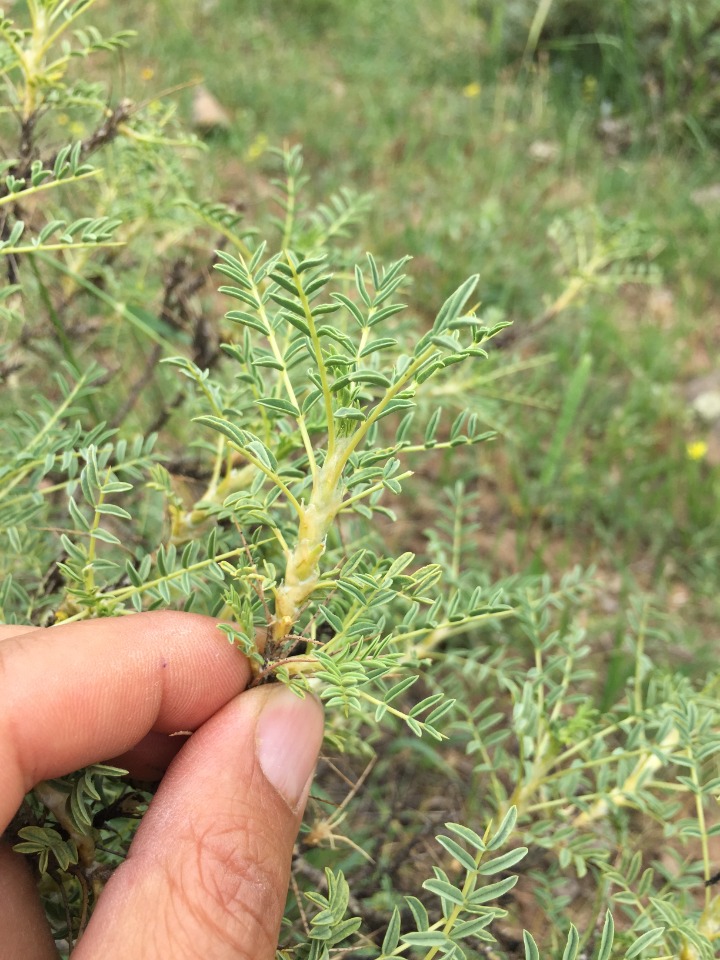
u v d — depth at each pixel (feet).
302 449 0.52
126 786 0.44
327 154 1.63
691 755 0.44
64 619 0.44
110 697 0.38
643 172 1.73
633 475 1.13
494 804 0.51
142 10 1.82
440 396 0.71
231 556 0.47
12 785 0.36
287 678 0.36
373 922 0.53
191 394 0.56
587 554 1.05
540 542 1.04
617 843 0.50
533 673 0.50
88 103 0.53
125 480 0.65
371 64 1.97
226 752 0.39
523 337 0.87
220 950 0.35
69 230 0.41
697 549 1.06
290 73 1.85
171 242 0.74
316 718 0.41
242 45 1.95
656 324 1.38
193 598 0.45
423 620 0.52
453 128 1.79
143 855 0.37
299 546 0.36
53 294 0.67
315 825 0.49
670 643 0.89
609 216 1.55
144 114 0.63
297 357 0.39
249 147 1.54
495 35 2.01
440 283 1.31
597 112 1.90
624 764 0.47
